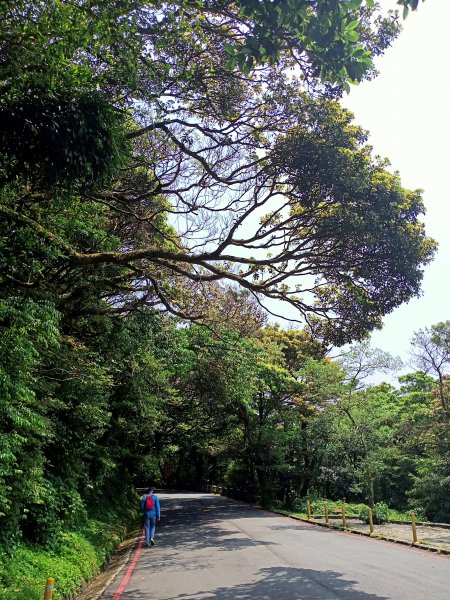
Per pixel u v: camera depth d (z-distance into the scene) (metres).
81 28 6.00
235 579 9.74
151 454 34.75
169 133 9.79
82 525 14.08
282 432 29.94
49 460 12.94
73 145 6.05
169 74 8.73
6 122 5.89
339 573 10.21
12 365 7.54
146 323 16.75
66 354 11.73
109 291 14.23
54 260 9.57
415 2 4.36
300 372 29.14
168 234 14.16
